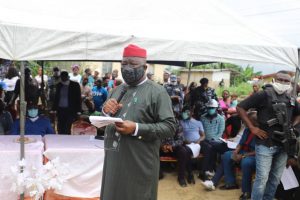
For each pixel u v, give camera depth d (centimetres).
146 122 246
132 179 246
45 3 318
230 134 620
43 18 293
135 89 252
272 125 379
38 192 329
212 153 547
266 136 381
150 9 353
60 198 378
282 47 384
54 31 282
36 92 637
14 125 474
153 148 250
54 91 748
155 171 254
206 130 573
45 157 370
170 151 540
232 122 620
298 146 359
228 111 794
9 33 269
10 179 342
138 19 337
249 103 385
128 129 232
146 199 249
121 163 247
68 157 376
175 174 576
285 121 377
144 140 244
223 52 355
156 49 320
